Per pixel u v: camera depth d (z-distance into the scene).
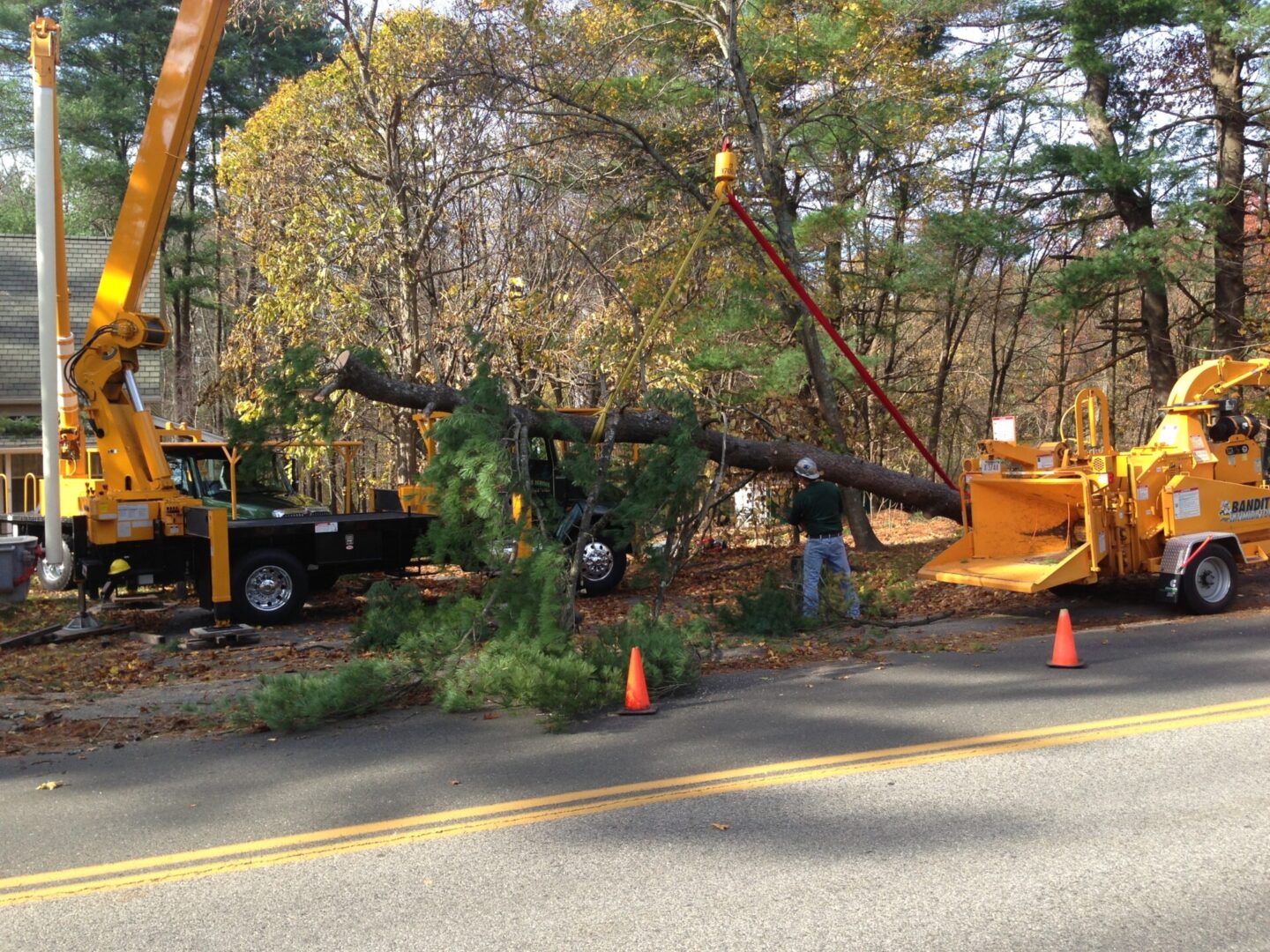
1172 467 11.41
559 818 5.48
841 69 17.70
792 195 21.72
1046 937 4.05
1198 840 4.96
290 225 19.39
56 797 6.11
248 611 12.20
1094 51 19.00
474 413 9.34
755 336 20.73
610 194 18.64
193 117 12.30
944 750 6.47
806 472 11.20
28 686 9.41
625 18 17.47
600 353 18.86
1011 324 32.12
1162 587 11.16
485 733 7.29
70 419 12.41
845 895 4.46
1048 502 12.23
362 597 14.59
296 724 7.64
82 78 30.05
